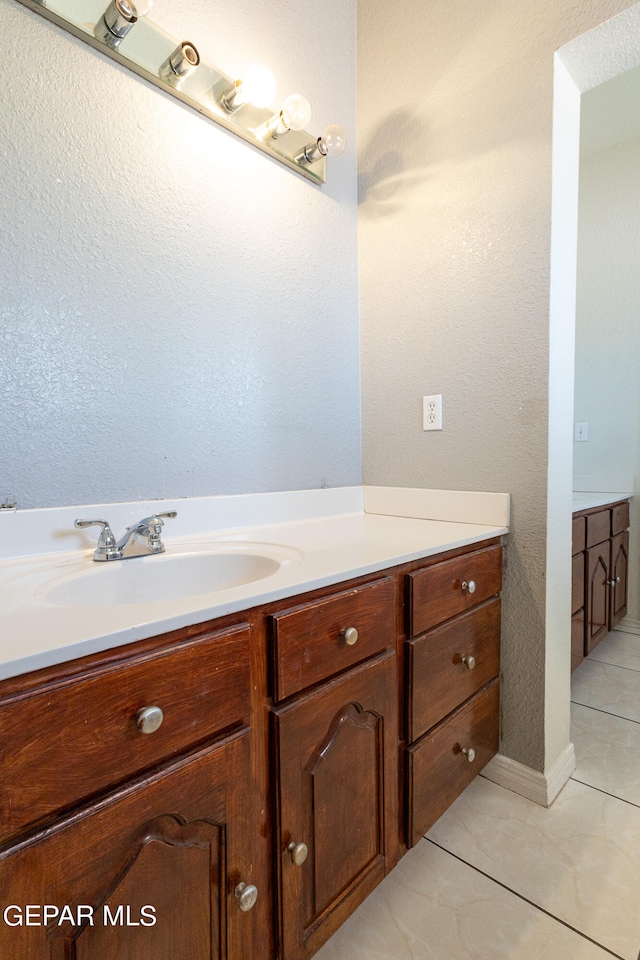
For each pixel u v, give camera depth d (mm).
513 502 1294
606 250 2553
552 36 1163
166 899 581
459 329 1380
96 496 1001
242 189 1241
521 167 1235
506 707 1326
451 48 1358
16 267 875
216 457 1214
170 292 1103
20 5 864
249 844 680
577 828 1176
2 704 452
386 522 1415
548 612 1261
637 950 875
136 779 552
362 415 1639
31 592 737
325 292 1493
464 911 963
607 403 2578
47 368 922
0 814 452
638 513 2502
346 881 846
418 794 1005
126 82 1008
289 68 1360
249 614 678
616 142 2469
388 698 932
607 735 1580
